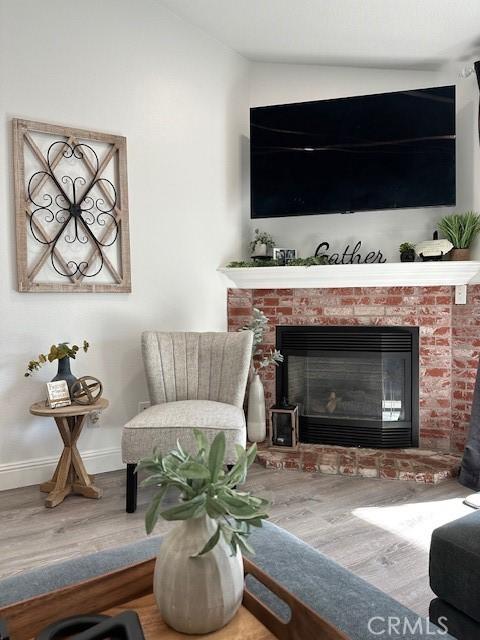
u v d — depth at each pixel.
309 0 3.01
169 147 3.44
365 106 3.45
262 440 3.59
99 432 3.20
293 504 2.64
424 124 3.32
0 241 2.84
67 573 1.30
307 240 3.83
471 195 3.33
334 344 3.56
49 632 0.95
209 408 2.74
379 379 3.52
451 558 1.40
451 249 3.32
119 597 1.10
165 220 3.43
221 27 3.50
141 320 3.35
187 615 0.97
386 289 3.44
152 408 2.81
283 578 1.26
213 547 0.97
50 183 2.97
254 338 3.56
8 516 2.53
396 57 3.50
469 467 2.90
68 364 2.85
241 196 3.87
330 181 3.53
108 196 3.16
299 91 3.85
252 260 3.80
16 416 2.92
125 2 3.22
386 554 2.13
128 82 3.25
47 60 2.96
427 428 3.43
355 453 3.34
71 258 3.06
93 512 2.57
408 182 3.36
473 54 3.32
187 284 3.54
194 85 3.55
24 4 2.88
